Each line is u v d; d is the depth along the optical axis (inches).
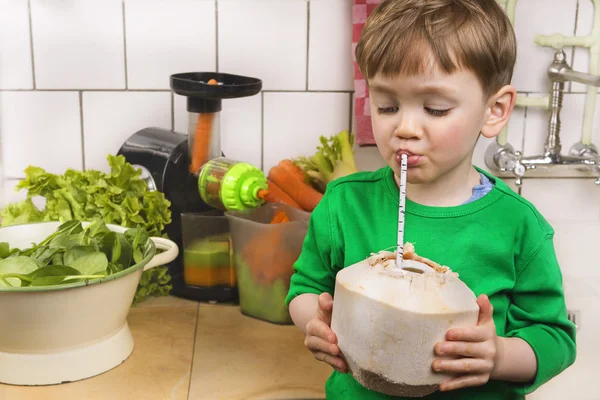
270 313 43.7
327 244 33.1
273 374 37.7
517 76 50.3
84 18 47.8
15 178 49.9
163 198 44.3
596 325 49.9
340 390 32.1
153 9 48.1
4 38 47.6
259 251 42.9
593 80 45.3
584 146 51.2
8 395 35.1
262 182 44.4
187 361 38.9
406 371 25.2
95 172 44.3
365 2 46.9
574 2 49.3
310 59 49.5
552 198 52.8
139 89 49.3
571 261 52.6
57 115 49.2
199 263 45.8
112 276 35.2
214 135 45.7
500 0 47.9
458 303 25.2
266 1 48.4
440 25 26.6
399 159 28.0
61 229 39.9
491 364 26.4
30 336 35.2
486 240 30.4
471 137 28.2
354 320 25.6
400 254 26.8
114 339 38.0
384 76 27.2
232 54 49.1
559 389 47.1
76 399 34.8
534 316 31.0
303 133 50.7
